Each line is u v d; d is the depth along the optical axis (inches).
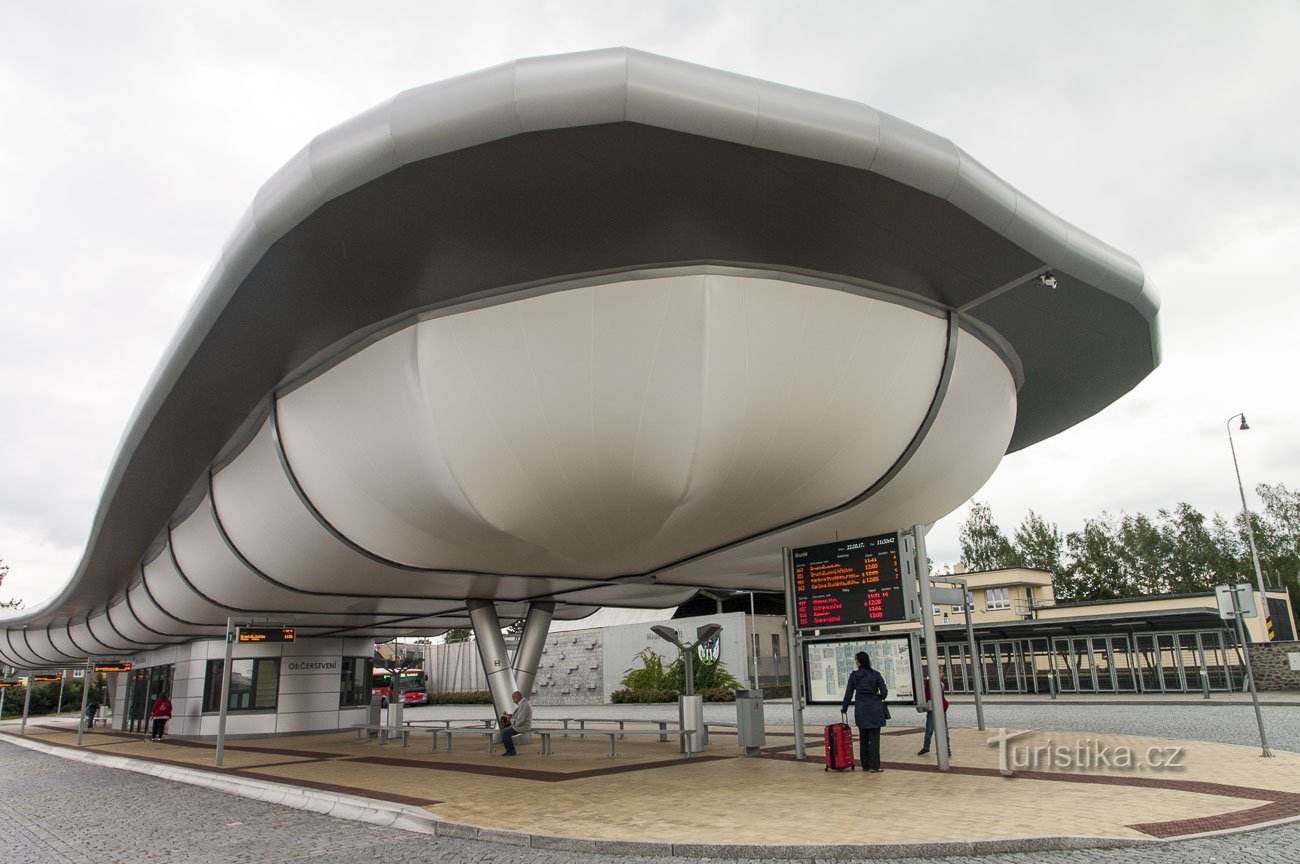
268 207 363.9
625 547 576.1
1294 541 2427.4
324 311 447.2
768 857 289.7
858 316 442.0
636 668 1722.4
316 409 547.8
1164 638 1314.0
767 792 422.6
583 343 418.0
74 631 1760.6
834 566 530.3
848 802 382.0
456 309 431.8
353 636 1211.9
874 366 462.3
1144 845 284.8
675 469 455.5
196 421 625.0
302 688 1149.1
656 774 518.3
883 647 581.3
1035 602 1942.7
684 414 430.9
